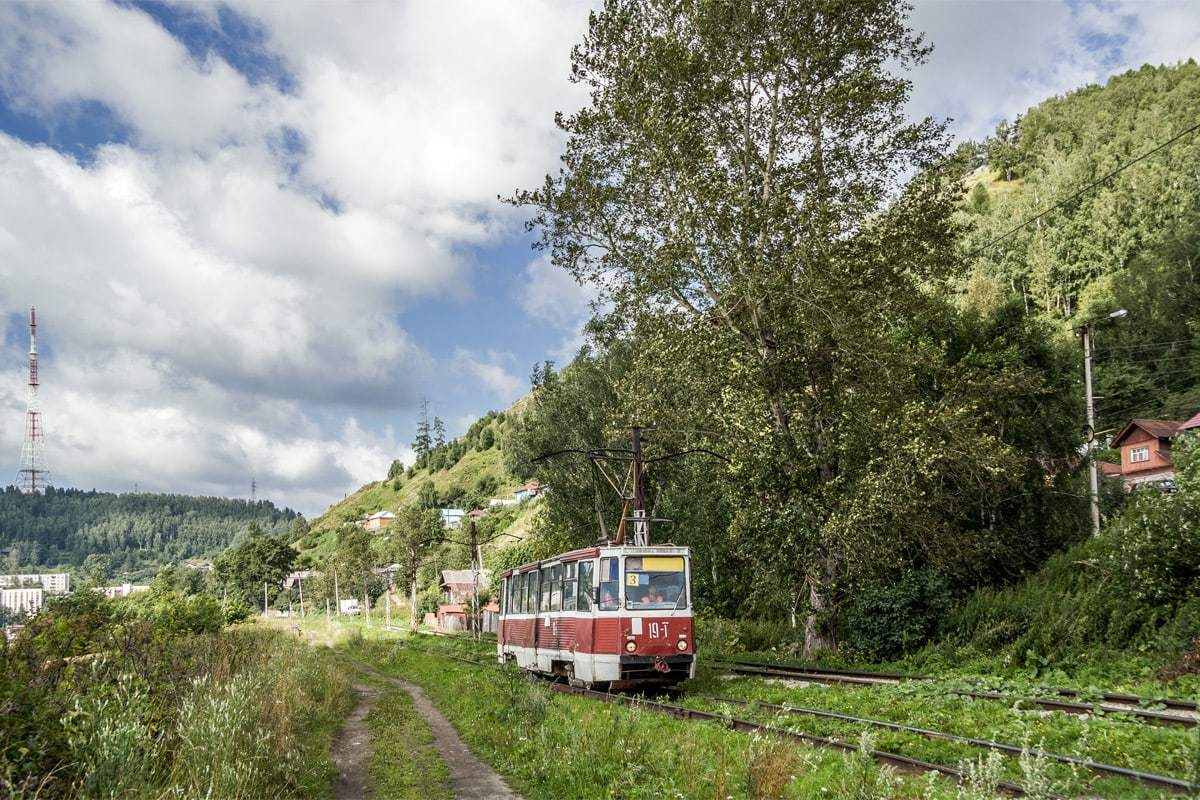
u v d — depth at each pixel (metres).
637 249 26.78
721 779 8.77
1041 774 6.51
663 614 18.80
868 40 26.25
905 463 24.12
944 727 11.73
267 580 151.00
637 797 8.92
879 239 25.45
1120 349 73.75
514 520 119.00
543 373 43.25
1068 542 30.39
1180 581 18.50
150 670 11.84
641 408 28.42
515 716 15.05
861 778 7.92
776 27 26.14
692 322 26.28
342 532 176.00
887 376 25.30
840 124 26.22
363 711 18.30
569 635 20.41
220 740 8.52
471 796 10.00
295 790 9.20
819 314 24.77
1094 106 177.88
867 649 24.48
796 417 25.41
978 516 31.38
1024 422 32.12
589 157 27.56
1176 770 8.53
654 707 15.83
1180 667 15.27
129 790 7.06
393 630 79.94
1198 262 79.62
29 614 14.99
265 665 16.69
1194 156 114.69
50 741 7.28
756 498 25.77
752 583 29.06
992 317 35.53
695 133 25.55
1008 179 180.00
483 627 73.12
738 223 24.23
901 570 25.83
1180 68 185.25
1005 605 22.50
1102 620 19.39
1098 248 112.19
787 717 13.19
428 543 108.44
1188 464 19.50
